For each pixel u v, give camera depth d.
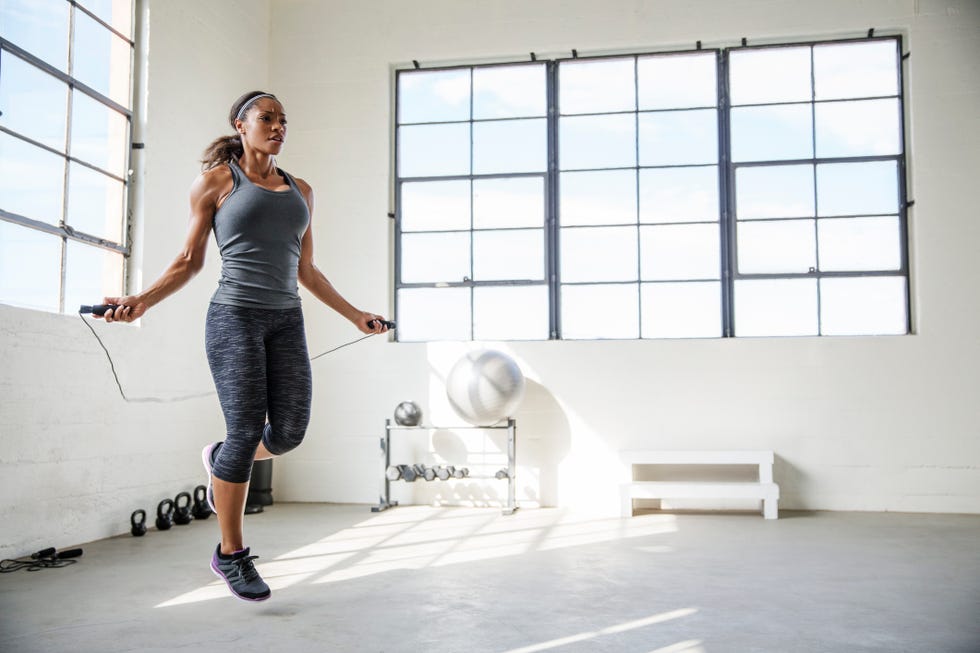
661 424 5.64
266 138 2.50
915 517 5.12
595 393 5.73
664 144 5.93
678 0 5.88
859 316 5.63
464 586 3.10
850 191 5.71
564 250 5.97
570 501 5.69
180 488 5.06
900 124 5.70
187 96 5.17
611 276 5.91
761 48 5.87
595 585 3.12
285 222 2.49
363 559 3.70
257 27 6.15
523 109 6.11
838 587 3.09
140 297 2.33
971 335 5.43
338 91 6.24
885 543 4.14
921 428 5.43
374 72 6.21
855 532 4.51
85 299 4.29
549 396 5.77
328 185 6.20
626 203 5.94
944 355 5.45
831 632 2.44
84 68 4.30
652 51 5.95
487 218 6.09
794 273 5.70
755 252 5.77
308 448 6.04
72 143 4.19
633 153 5.96
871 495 5.45
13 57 3.75
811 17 5.72
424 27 6.17
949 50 5.58
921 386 5.45
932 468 5.41
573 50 6.00
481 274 6.06
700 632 2.44
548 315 5.95
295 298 2.56
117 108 4.56
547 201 6.00
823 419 5.52
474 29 6.10
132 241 4.66
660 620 2.58
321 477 6.01
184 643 2.32
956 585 3.13
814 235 5.72
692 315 5.80
